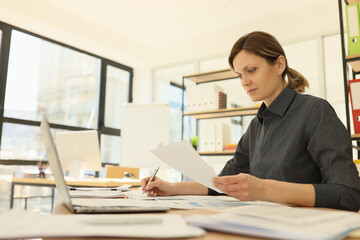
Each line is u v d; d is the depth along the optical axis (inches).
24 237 13.8
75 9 150.3
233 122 158.2
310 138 34.8
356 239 15.5
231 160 49.4
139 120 120.6
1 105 137.3
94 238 14.2
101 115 182.1
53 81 159.8
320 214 18.9
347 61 80.0
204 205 27.8
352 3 85.6
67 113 165.2
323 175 31.2
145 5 146.2
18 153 141.3
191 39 182.7
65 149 105.0
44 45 157.2
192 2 143.3
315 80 143.7
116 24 165.9
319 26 143.9
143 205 26.3
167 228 14.9
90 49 174.1
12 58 143.9
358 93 78.0
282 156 37.0
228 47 168.9
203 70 178.9
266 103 42.8
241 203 29.6
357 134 77.1
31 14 137.3
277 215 17.4
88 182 86.3
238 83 159.6
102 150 181.3
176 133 183.0
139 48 189.8
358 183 28.4
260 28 159.3
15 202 137.4
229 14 154.4
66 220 17.0
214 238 14.4
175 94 187.8
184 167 31.1
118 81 197.2
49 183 92.7
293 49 150.9
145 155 117.0
